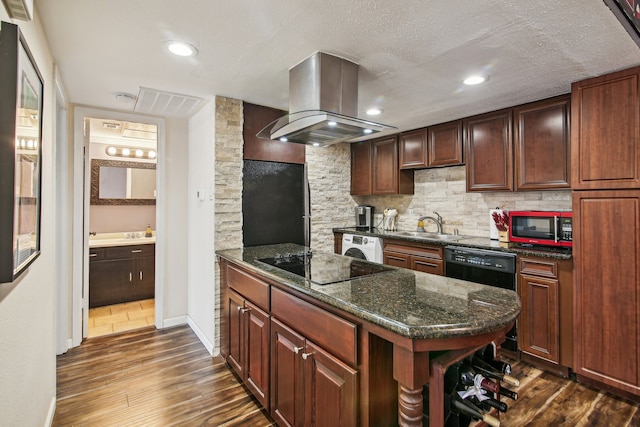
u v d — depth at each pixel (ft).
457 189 12.03
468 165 10.58
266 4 4.73
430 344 3.40
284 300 5.63
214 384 7.64
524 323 8.45
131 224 15.08
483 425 4.22
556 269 7.89
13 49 3.09
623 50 6.04
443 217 12.49
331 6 4.76
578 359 7.56
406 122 11.28
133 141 15.10
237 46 6.01
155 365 8.54
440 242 10.27
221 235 9.08
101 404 6.85
